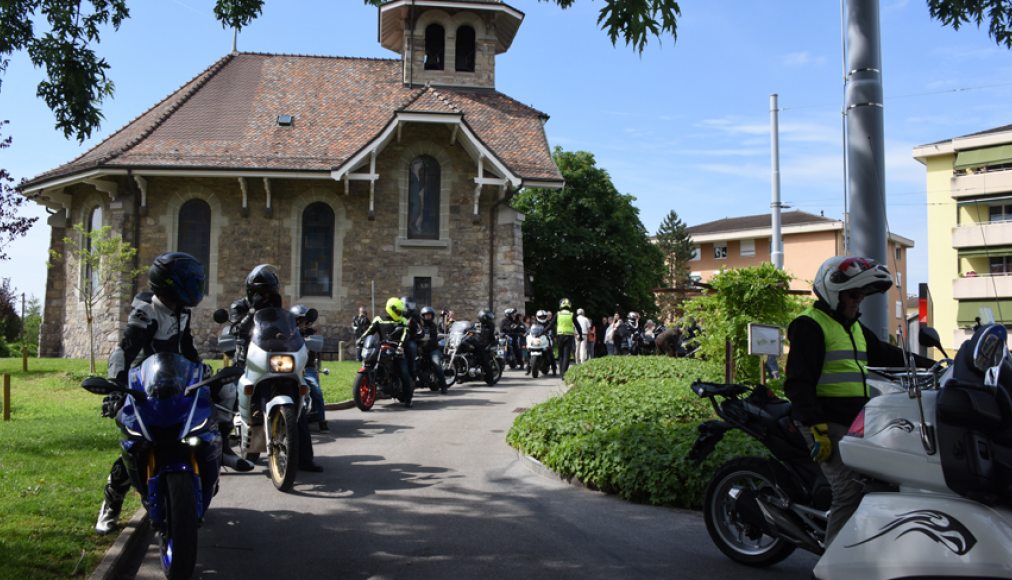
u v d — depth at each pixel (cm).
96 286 2662
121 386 470
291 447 718
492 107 3066
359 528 616
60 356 2811
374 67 3259
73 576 465
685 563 535
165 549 482
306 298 2670
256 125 2802
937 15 905
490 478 808
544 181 2706
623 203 4306
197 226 2655
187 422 473
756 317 1356
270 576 505
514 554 553
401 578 502
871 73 707
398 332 1381
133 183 2619
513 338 2469
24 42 948
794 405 448
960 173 3728
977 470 355
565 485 778
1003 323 396
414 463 883
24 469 743
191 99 2923
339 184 2684
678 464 702
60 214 2844
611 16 730
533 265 4194
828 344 457
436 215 2733
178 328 554
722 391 540
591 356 2602
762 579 504
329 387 1591
